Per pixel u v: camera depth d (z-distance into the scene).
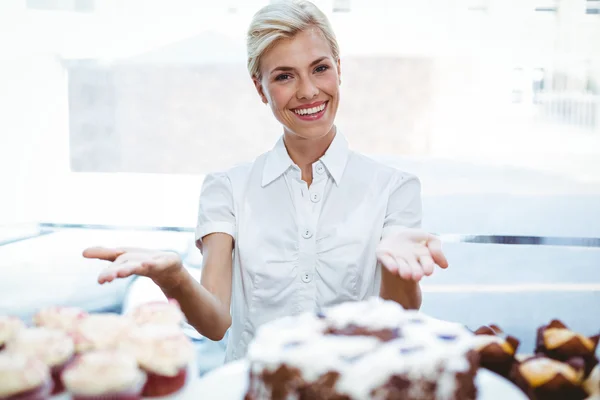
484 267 2.91
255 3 3.29
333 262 1.35
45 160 3.33
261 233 1.37
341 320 0.86
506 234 2.88
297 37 1.21
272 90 1.25
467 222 3.07
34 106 3.35
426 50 3.24
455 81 3.28
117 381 0.76
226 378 0.87
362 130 3.39
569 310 2.57
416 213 1.40
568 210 3.07
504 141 3.27
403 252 1.00
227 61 3.44
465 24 3.17
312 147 1.37
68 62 3.41
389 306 0.91
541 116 3.24
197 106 3.52
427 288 2.88
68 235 2.94
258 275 1.36
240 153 3.59
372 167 1.43
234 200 1.40
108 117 3.49
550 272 2.91
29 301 2.04
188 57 3.43
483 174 3.29
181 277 1.05
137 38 3.38
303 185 1.37
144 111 3.48
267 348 0.78
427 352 0.75
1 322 0.90
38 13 3.30
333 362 0.73
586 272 2.78
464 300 2.75
